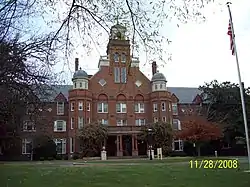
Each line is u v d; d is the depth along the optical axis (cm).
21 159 5044
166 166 2566
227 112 5634
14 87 999
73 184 1515
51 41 959
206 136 4350
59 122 5797
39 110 1552
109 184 1497
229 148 5562
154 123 5319
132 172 2041
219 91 5762
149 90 6000
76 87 5622
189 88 7000
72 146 5425
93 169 2323
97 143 5053
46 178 1759
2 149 4988
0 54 874
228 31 2259
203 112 6034
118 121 5741
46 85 1270
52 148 5197
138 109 5875
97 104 5741
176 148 5775
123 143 5609
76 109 5538
